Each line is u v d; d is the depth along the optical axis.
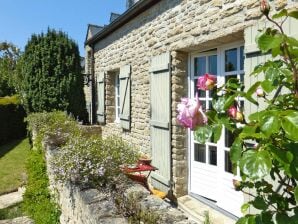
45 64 9.74
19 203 5.96
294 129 1.02
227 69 4.36
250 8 3.46
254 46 3.24
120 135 7.75
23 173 7.36
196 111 1.25
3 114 11.95
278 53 1.29
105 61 9.06
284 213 1.29
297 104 1.26
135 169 4.13
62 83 9.77
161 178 5.30
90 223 2.56
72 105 9.93
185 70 5.07
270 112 1.11
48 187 5.02
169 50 5.15
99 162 3.36
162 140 5.33
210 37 4.12
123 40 7.46
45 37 9.91
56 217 4.24
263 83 1.38
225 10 3.84
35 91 9.71
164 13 5.34
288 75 1.37
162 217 2.39
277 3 3.16
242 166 1.09
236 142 1.22
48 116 7.43
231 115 1.36
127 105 7.12
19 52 24.61
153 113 5.67
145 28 6.15
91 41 10.10
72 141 4.22
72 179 3.37
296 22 2.85
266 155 1.06
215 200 4.58
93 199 2.79
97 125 9.62
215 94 1.48
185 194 5.09
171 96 5.06
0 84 15.05
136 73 6.69
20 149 10.65
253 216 1.32
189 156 5.08
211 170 4.64
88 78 10.66
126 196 2.84
